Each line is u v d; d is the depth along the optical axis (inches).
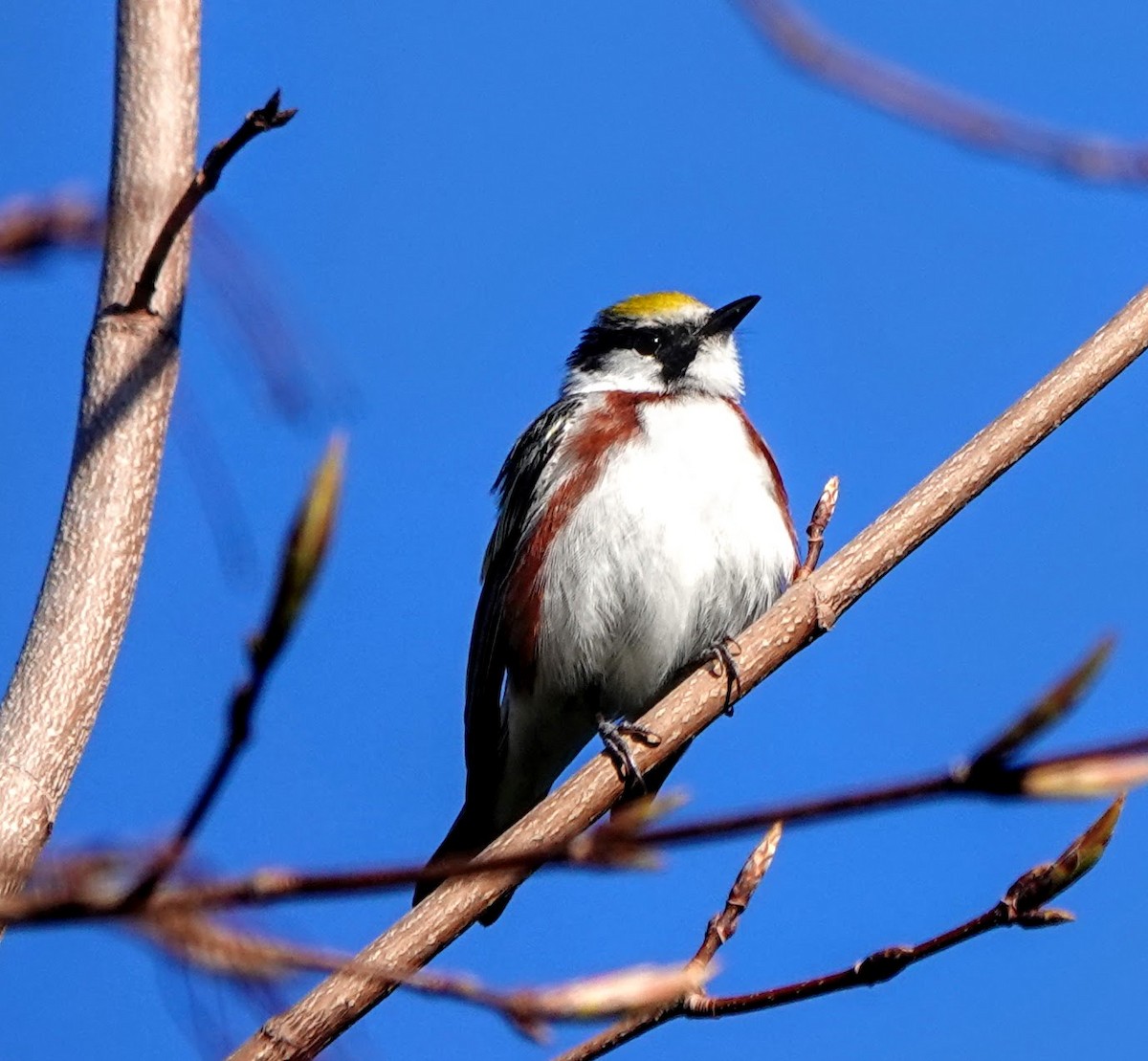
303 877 163.9
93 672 334.3
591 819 413.4
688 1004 326.3
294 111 315.9
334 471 164.1
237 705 163.2
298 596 162.9
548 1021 180.4
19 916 157.1
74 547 343.0
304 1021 314.7
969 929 309.1
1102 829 302.7
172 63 372.8
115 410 352.8
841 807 166.1
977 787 163.5
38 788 318.7
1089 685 162.4
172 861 159.8
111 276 361.7
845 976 319.6
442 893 344.5
